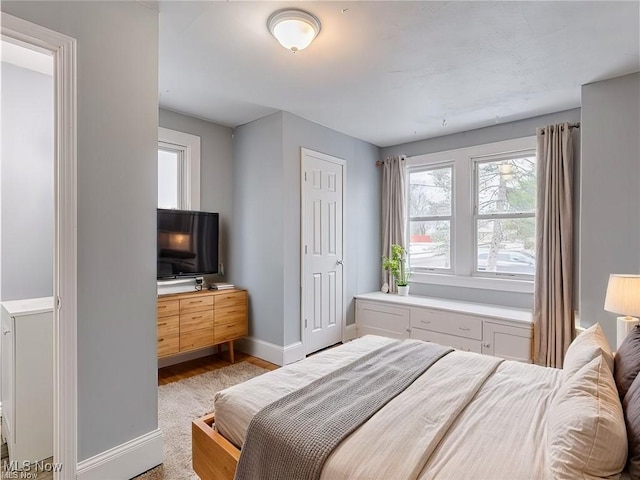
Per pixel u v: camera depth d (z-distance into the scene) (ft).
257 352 11.89
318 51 7.52
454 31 6.75
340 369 5.78
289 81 8.99
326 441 3.78
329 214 12.86
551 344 9.97
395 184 14.70
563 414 3.54
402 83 9.06
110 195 5.61
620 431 3.12
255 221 12.00
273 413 4.39
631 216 8.20
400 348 6.88
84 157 5.29
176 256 10.77
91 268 5.38
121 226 5.75
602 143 8.60
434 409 4.39
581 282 8.77
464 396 4.72
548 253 10.28
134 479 5.77
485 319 10.82
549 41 7.06
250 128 12.23
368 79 8.85
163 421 7.68
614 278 7.30
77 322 5.21
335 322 13.14
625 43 7.07
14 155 7.73
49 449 6.36
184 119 11.48
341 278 13.42
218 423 5.04
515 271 12.00
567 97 9.87
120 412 5.72
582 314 8.75
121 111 5.75
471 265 12.87
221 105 10.69
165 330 9.77
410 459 3.46
